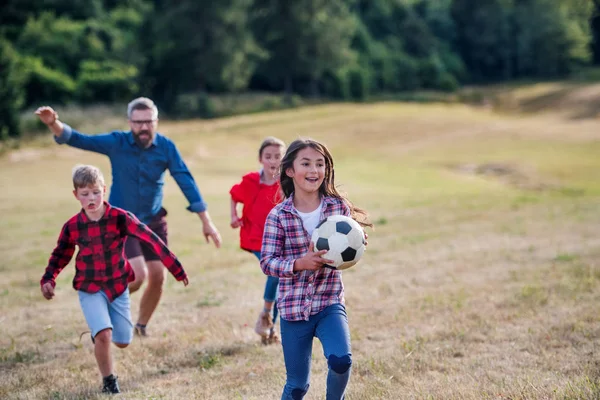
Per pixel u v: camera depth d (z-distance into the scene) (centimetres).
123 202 687
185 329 721
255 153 4209
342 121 5484
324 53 7581
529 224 1405
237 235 1427
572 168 3183
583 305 719
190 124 5700
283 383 536
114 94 6119
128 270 565
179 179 694
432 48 10331
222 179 2814
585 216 1488
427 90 9338
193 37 6419
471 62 10956
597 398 448
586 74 10194
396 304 786
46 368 608
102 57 6419
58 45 6294
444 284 883
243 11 6650
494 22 10544
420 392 491
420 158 3844
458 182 2864
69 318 780
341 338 403
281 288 429
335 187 458
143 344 670
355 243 412
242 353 636
